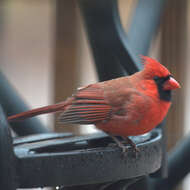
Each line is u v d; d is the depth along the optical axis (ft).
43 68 50.85
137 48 19.69
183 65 25.52
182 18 25.35
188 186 35.83
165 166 16.97
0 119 11.52
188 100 43.52
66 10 24.54
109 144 16.89
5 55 49.08
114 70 17.85
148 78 17.43
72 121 16.60
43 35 55.31
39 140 15.46
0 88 17.65
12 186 11.55
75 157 12.31
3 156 11.44
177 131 25.52
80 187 13.82
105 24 16.26
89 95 17.13
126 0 42.19
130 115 17.06
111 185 14.19
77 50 24.81
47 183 12.10
